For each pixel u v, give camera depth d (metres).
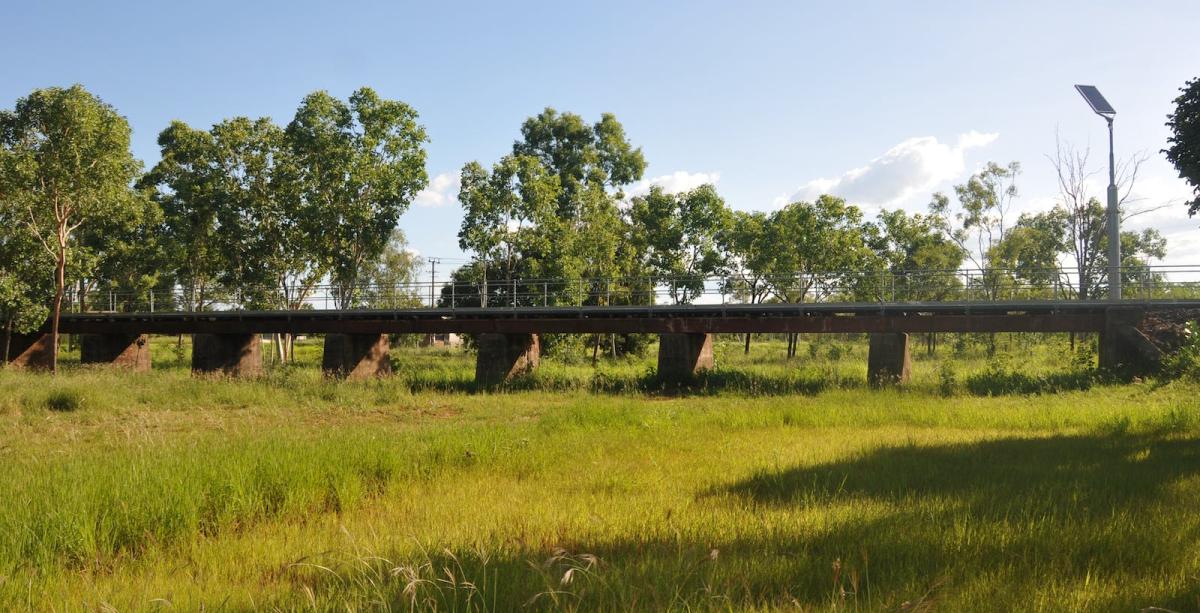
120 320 38.16
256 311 34.84
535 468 10.27
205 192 45.69
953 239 43.28
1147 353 22.78
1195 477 8.34
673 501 7.75
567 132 49.16
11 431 16.19
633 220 45.62
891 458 10.60
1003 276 36.91
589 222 42.28
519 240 38.72
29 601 4.90
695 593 4.37
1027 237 39.97
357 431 14.34
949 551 5.41
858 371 31.30
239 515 7.45
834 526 6.25
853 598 4.39
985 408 16.98
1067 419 15.03
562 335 41.41
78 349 60.09
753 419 15.56
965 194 42.28
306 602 4.54
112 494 7.30
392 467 9.70
